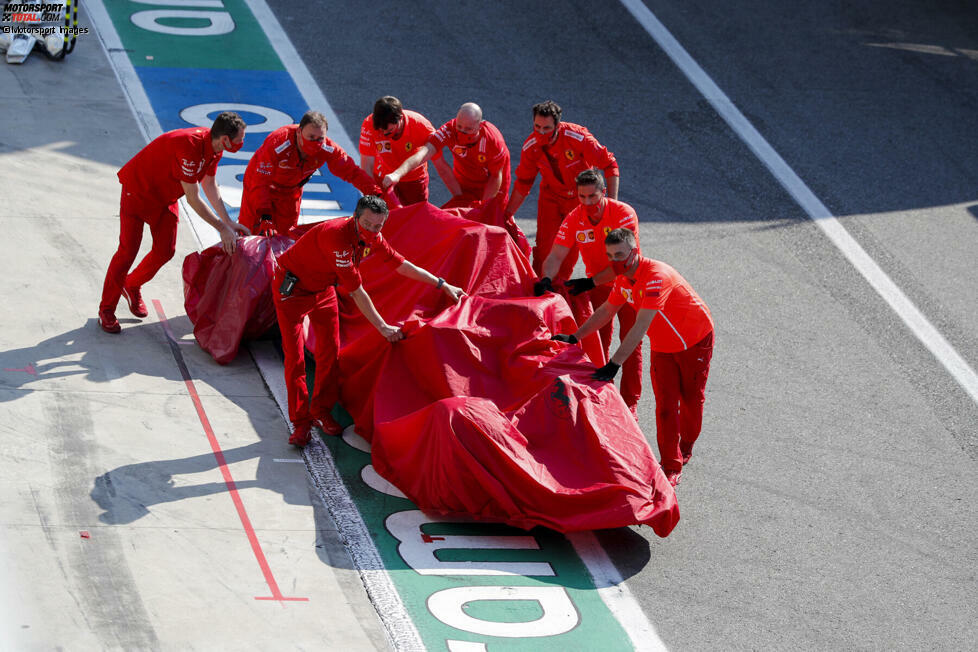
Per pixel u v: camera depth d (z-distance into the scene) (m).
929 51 58.88
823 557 24.14
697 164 45.03
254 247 28.69
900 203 43.91
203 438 24.86
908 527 25.64
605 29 57.03
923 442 29.48
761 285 37.06
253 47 50.00
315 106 45.03
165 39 49.53
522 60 52.50
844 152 47.41
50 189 35.56
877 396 31.48
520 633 20.22
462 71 50.50
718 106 50.28
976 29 62.62
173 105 43.28
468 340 24.94
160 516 21.78
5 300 28.95
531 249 34.59
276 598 20.05
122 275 27.86
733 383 31.23
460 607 20.69
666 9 60.28
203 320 28.73
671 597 22.09
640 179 43.19
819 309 36.06
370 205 22.41
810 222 41.72
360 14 55.25
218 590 19.98
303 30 52.59
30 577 19.38
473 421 22.66
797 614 22.09
